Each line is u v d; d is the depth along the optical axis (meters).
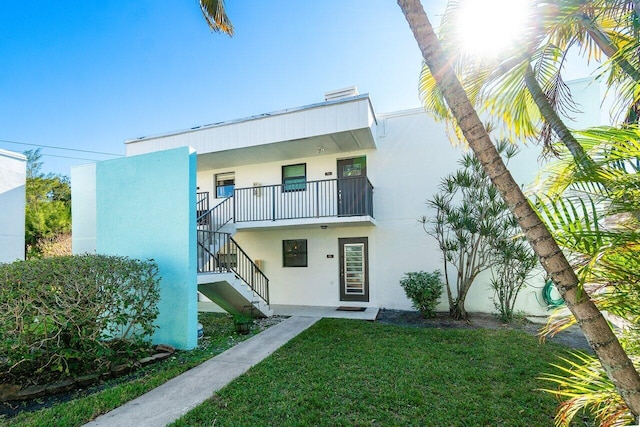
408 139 8.67
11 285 3.63
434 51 2.04
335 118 7.63
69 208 17.97
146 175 5.62
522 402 3.18
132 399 3.41
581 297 1.61
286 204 9.62
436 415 2.95
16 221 9.20
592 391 2.02
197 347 5.34
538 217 1.75
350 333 5.94
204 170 10.72
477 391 3.44
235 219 9.62
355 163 9.12
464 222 7.02
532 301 7.54
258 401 3.28
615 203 1.74
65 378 3.91
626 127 2.04
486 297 7.86
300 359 4.53
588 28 2.25
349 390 3.49
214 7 4.92
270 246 9.87
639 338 1.87
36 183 19.44
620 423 1.74
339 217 8.00
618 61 2.10
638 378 1.53
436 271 8.11
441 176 8.32
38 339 3.74
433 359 4.46
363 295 8.94
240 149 8.61
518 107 3.15
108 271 4.38
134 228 5.62
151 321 4.88
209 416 2.99
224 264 8.06
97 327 4.13
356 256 9.04
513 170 7.63
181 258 5.31
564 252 1.84
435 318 7.33
